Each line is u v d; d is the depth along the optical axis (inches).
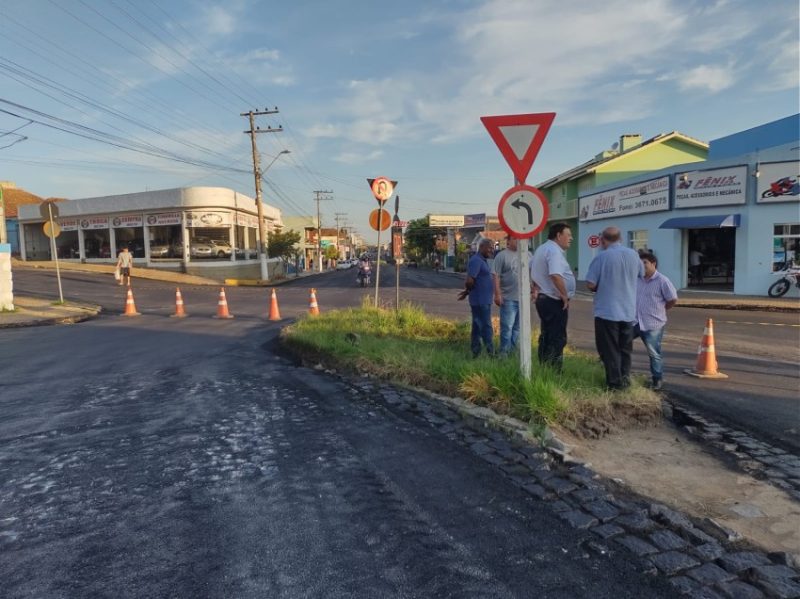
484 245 315.9
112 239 1656.0
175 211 1528.1
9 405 258.2
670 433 210.7
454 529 138.4
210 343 446.3
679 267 928.3
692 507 149.6
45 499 157.8
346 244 5944.9
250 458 187.9
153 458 188.9
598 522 141.0
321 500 155.3
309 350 377.4
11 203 2087.8
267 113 1487.5
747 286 825.5
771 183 796.0
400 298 914.7
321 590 113.7
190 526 141.3
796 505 151.6
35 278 1274.6
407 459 184.7
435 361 290.5
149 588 115.1
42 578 118.8
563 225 268.4
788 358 367.2
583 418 210.7
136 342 452.1
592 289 243.3
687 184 888.9
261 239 1524.4
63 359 375.2
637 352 389.4
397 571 120.4
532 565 122.3
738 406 248.4
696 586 114.4
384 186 491.8
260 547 130.8
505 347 310.5
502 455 185.3
